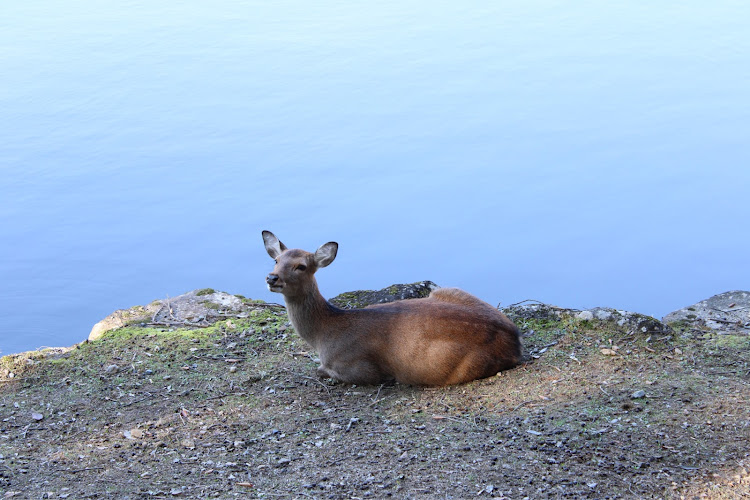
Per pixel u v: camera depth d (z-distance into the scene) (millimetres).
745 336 9812
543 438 7305
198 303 12539
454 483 6617
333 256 9188
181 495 6711
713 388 8125
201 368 9883
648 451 6961
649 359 9039
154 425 8312
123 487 6891
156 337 10930
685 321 10648
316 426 8102
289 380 9445
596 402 7938
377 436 7719
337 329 9250
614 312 10125
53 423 8500
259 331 11047
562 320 10469
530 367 9008
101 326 11953
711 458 6797
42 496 6758
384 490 6590
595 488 6449
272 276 9102
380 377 9219
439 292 9953
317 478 6887
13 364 10148
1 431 8305
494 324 9000
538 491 6434
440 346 8820
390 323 9133
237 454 7508
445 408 8289
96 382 9578
